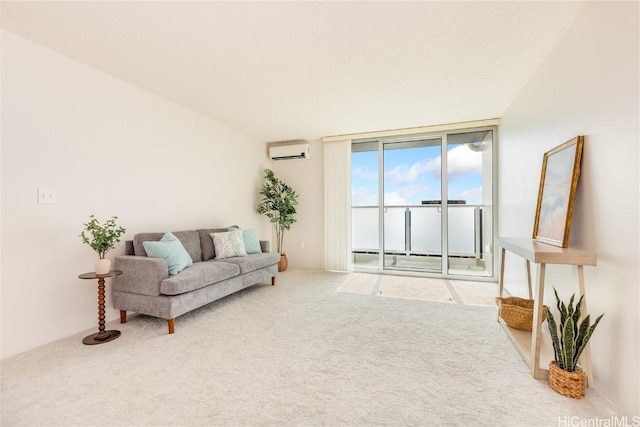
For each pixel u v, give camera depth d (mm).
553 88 2152
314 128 4336
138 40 2088
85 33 2006
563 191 1862
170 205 3266
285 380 1634
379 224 4637
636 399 1296
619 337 1406
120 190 2725
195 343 2109
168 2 1698
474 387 1557
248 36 2041
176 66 2471
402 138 4434
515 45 2135
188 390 1538
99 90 2545
